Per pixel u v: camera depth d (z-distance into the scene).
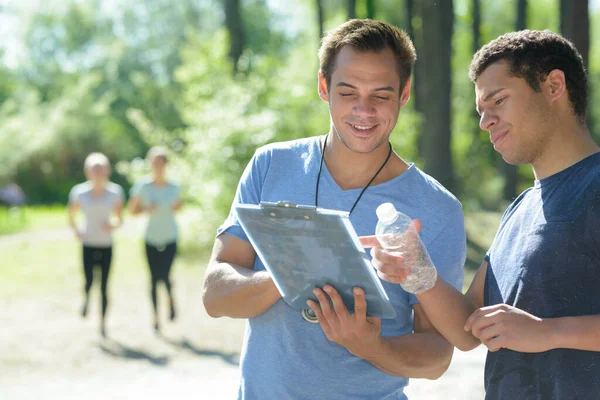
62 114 42.94
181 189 11.02
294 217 2.45
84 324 11.29
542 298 2.54
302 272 2.62
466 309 2.74
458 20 32.88
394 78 2.85
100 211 10.74
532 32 2.69
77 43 59.47
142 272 15.23
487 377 2.73
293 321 2.91
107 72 54.94
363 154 2.97
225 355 9.77
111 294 13.34
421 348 2.83
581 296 2.49
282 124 17.19
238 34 22.31
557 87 2.60
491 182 27.94
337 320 2.65
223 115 17.28
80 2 60.12
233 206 3.21
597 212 2.48
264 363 2.99
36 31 59.47
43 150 40.88
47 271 15.56
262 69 19.34
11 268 15.99
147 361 9.49
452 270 2.96
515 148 2.66
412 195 2.97
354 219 2.96
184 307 12.27
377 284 2.50
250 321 3.08
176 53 59.00
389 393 2.99
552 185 2.62
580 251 2.49
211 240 17.05
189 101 18.83
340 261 2.48
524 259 2.60
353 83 2.82
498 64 2.65
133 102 50.94
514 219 2.76
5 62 53.88
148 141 19.70
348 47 2.85
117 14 61.59
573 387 2.49
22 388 8.35
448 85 17.80
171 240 10.91
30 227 25.66
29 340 10.38
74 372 9.02
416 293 2.67
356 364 2.90
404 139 17.86
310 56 19.45
